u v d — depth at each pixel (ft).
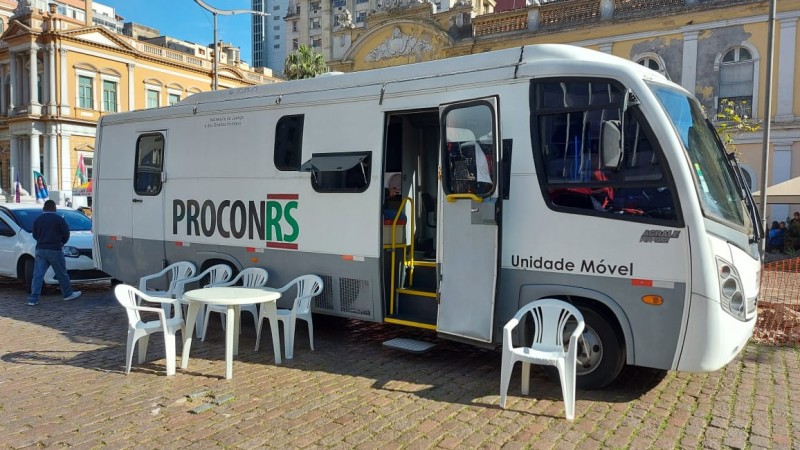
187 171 27.71
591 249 17.44
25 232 36.94
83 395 17.87
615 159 16.21
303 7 276.62
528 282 18.51
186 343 20.54
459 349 23.27
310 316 22.98
